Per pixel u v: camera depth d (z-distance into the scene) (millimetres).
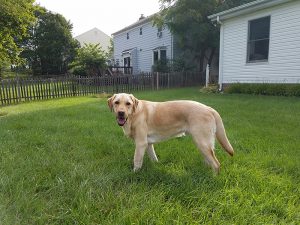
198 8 21406
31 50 38438
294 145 4211
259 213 2379
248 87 12211
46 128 5734
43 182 2984
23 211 2373
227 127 5594
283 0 10859
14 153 3926
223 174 3131
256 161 3588
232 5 21656
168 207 2445
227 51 14180
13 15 13992
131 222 2207
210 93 13414
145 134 3438
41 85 13508
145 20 27938
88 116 7246
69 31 40469
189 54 24859
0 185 2799
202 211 2365
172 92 14469
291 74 11211
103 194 2701
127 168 3475
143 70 30453
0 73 31234
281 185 2861
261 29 12398
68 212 2408
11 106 10953
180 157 3824
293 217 2338
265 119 6293
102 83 16156
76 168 3312
